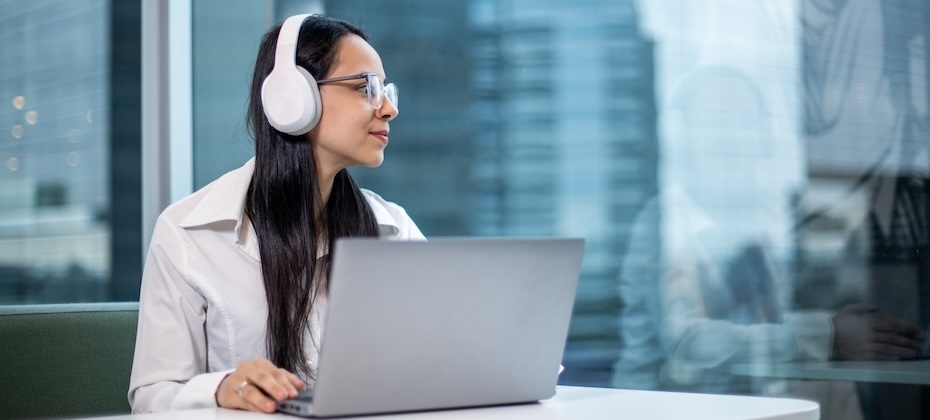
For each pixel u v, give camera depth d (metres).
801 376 2.04
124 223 2.58
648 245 2.27
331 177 1.67
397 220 1.88
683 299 2.21
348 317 0.97
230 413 1.08
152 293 1.56
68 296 2.54
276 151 1.61
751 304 2.11
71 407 1.66
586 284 2.34
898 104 1.92
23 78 2.51
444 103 2.55
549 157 2.41
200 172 2.67
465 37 2.53
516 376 1.10
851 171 1.98
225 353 1.56
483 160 2.51
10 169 2.50
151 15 2.56
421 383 1.04
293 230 1.58
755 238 2.11
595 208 2.35
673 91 2.23
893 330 1.93
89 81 2.57
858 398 1.97
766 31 2.09
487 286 1.04
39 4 2.53
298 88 1.51
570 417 1.01
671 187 2.23
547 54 2.41
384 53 2.61
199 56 2.67
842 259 1.99
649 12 2.26
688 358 2.20
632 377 2.28
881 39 1.94
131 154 2.58
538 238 1.06
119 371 1.73
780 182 2.07
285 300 1.54
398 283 0.98
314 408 0.99
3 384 1.59
